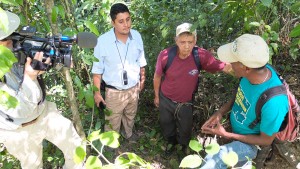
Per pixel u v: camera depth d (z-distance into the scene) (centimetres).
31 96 214
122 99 326
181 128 323
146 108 400
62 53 201
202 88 364
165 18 335
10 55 137
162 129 349
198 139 345
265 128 211
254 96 213
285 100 204
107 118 339
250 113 221
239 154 230
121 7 291
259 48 201
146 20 371
